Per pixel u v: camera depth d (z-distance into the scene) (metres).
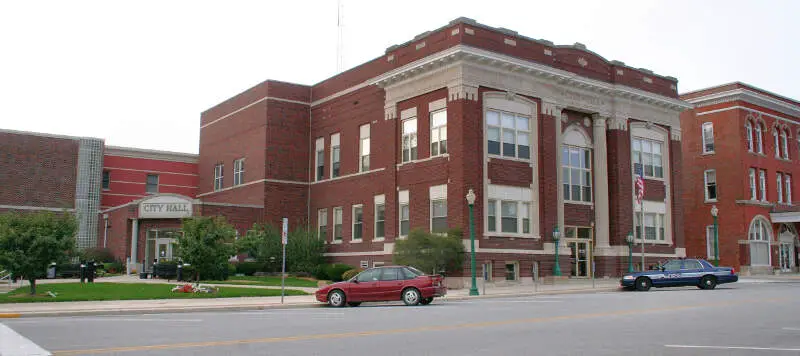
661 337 13.41
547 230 37.09
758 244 53.00
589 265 40.22
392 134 38.78
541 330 14.77
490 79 35.62
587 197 40.75
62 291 26.91
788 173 57.31
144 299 25.27
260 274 42.09
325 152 45.62
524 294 29.55
